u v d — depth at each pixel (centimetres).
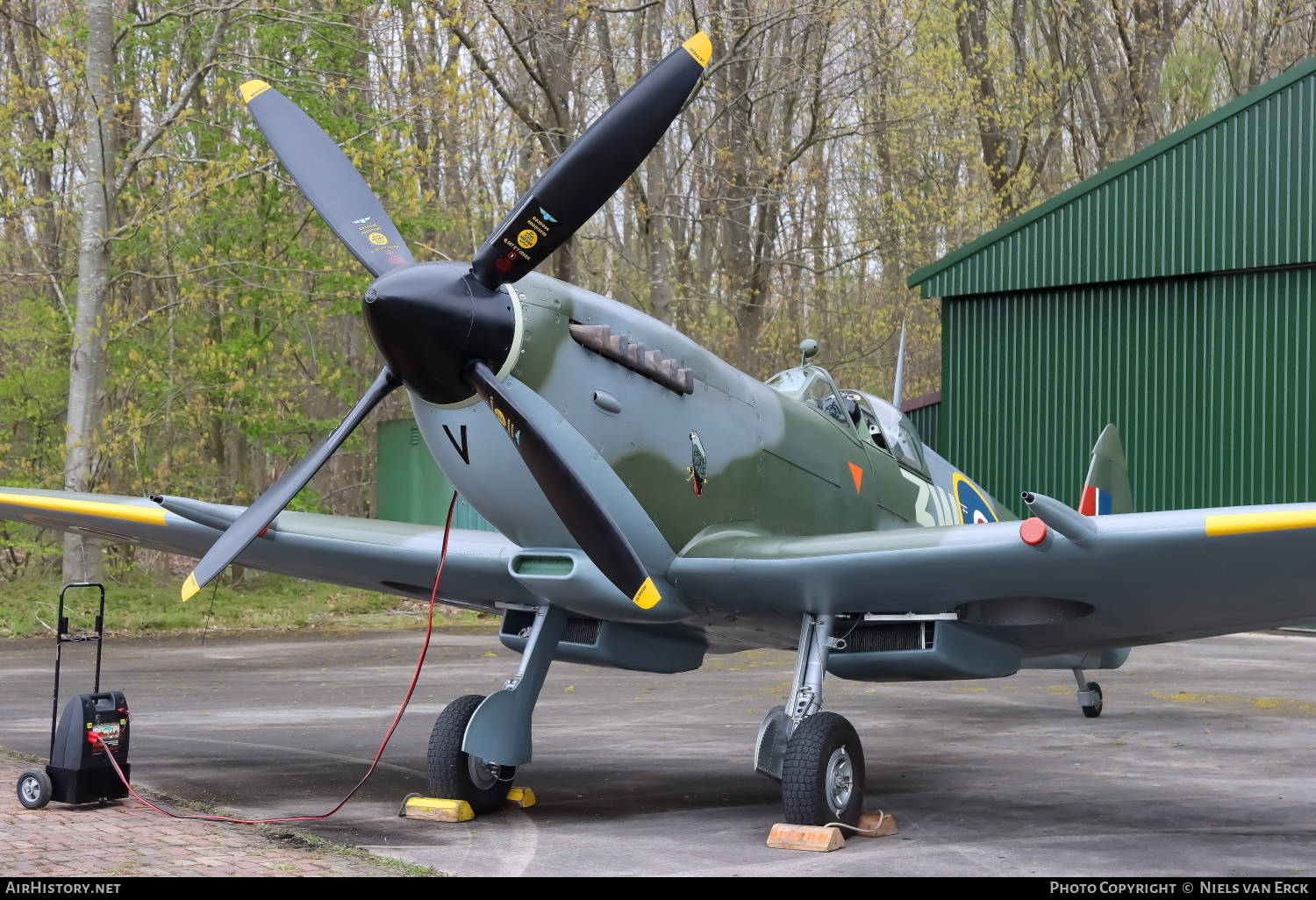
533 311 460
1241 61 2836
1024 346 1698
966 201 2662
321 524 595
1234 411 1547
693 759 704
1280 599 494
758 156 2120
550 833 490
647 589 464
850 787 495
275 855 423
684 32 1936
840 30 2112
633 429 492
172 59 1731
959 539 464
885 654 544
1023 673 1227
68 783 496
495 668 1205
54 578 1742
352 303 1848
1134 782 633
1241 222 1522
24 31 1980
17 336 1784
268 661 1259
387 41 1939
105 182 1560
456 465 479
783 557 492
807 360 676
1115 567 456
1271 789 607
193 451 1900
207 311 1886
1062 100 3002
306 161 514
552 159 1883
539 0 1744
